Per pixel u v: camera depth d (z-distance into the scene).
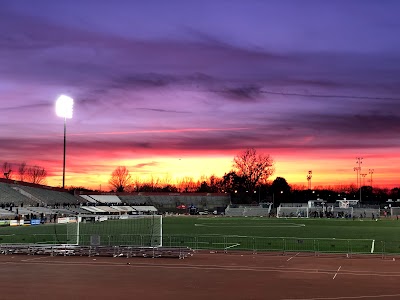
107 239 55.34
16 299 23.91
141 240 50.59
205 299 23.89
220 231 72.75
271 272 32.31
